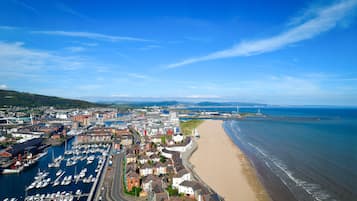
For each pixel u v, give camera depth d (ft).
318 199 330.95
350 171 447.42
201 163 523.70
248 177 428.15
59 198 355.56
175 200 320.29
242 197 342.85
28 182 431.43
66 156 636.07
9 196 370.53
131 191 359.66
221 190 369.30
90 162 558.97
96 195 351.67
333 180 402.72
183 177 384.47
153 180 376.48
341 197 335.88
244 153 613.11
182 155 583.99
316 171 451.94
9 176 467.52
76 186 406.21
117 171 469.16
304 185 383.45
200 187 341.82
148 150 623.36
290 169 468.34
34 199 353.72
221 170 471.62
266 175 436.35
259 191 364.17
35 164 556.51
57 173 474.90
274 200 332.19
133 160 531.91
